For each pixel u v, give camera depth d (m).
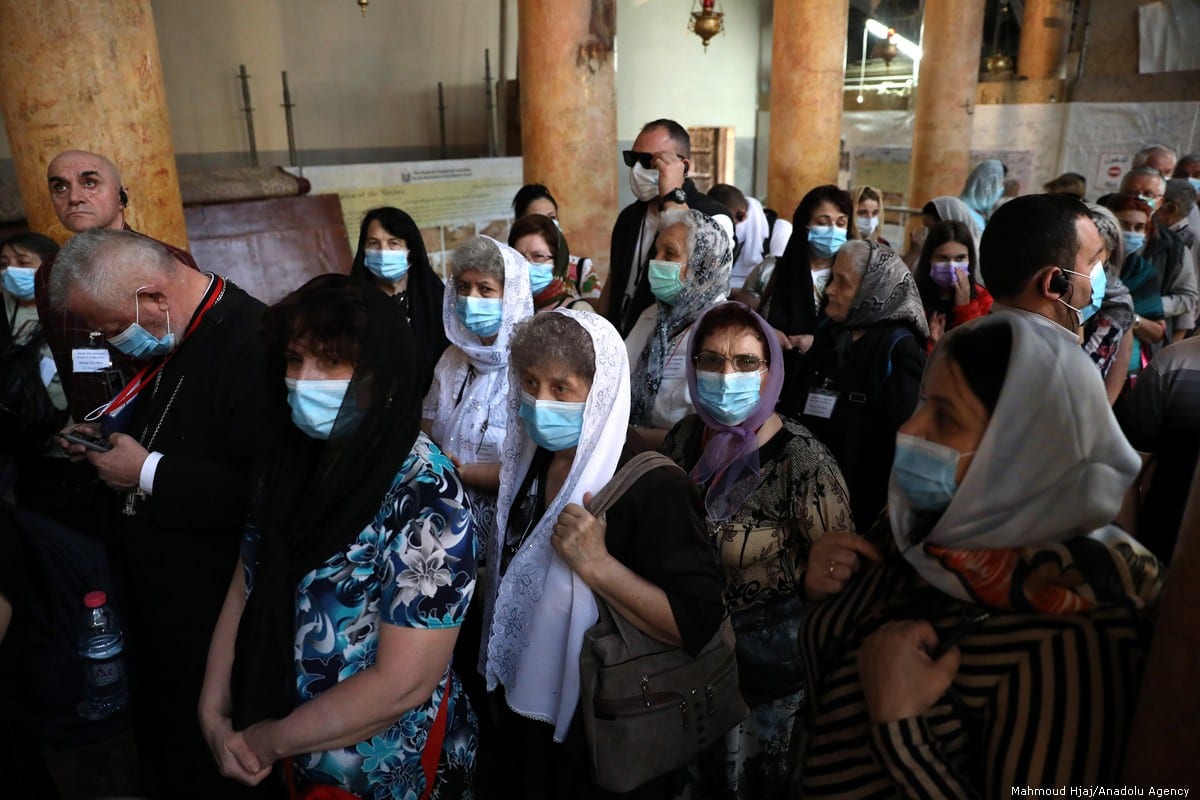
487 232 8.23
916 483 1.07
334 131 8.94
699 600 1.57
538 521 1.84
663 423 2.84
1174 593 0.88
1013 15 10.34
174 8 7.65
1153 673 0.89
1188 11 8.90
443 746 1.60
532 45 5.90
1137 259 3.91
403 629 1.37
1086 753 0.95
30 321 3.34
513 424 1.91
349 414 1.35
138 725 2.10
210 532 1.93
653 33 11.85
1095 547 0.97
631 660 1.58
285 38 8.41
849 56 11.79
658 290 2.86
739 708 1.75
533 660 1.71
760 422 1.97
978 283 4.27
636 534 1.61
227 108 8.13
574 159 6.05
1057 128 9.95
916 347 2.56
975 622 1.05
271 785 1.77
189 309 1.99
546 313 1.74
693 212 2.87
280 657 1.41
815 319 3.63
